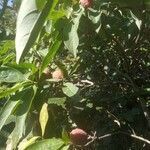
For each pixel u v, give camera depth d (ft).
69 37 1.42
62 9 1.46
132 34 1.87
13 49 1.88
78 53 1.88
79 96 1.60
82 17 1.53
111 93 1.91
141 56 2.00
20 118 1.39
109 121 1.86
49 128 1.55
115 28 1.75
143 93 1.80
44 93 1.54
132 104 1.92
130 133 1.82
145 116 1.75
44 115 1.42
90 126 1.80
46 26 1.53
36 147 1.35
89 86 1.86
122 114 1.86
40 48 1.79
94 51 1.90
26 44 0.67
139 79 1.99
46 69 1.61
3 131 1.67
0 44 2.02
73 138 1.44
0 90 1.49
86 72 1.92
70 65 1.98
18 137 1.39
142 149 1.86
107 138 1.82
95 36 1.77
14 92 1.53
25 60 1.78
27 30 0.67
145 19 1.63
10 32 2.72
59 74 1.63
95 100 1.87
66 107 1.66
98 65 1.94
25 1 0.69
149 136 1.87
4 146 1.66
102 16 1.69
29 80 1.47
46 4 0.70
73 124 1.73
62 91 1.62
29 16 0.68
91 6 1.47
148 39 1.91
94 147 1.77
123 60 1.96
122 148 1.84
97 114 1.85
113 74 1.97
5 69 1.46
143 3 0.99
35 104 1.53
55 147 1.36
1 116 1.37
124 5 1.01
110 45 1.90
